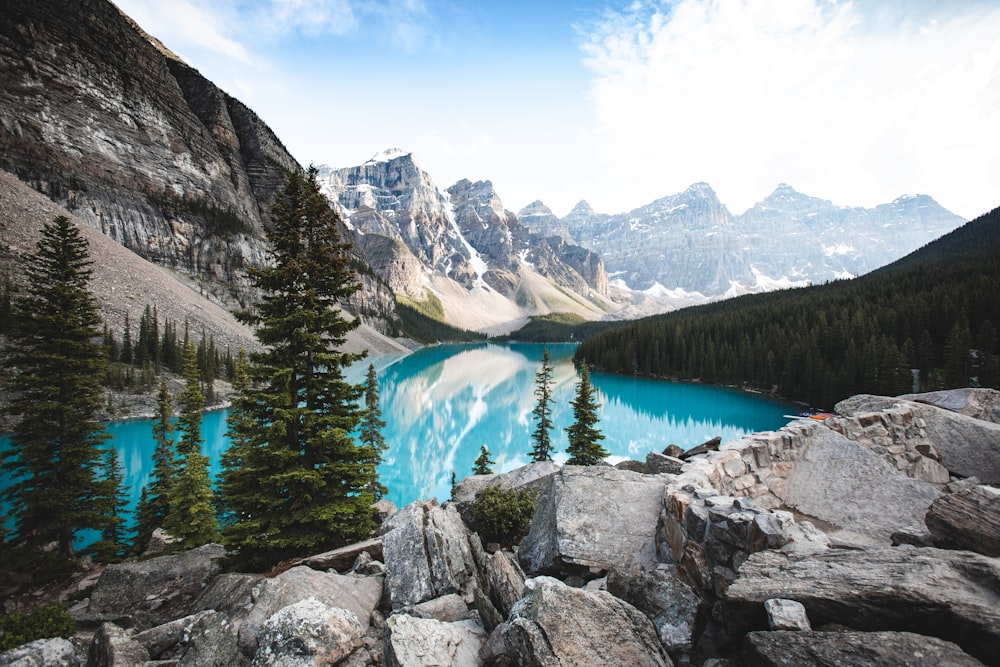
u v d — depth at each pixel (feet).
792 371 340.80
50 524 79.97
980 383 245.45
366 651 26.13
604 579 31.94
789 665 16.57
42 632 38.29
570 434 135.85
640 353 499.10
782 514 26.84
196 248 508.12
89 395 85.61
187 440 113.60
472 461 222.69
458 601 32.32
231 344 355.15
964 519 22.44
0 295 220.23
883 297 387.34
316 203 52.16
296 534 50.14
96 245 348.38
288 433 53.16
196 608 39.68
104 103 515.50
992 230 562.25
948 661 14.71
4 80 438.81
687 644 22.58
